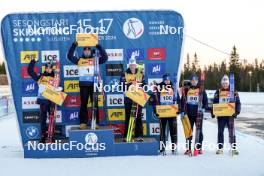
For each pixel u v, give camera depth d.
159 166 7.35
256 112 21.78
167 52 8.91
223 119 8.56
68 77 8.88
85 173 6.87
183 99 8.45
